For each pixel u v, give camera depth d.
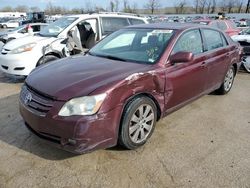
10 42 6.81
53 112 2.96
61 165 3.20
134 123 3.40
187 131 4.14
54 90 3.07
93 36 7.59
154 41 4.16
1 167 3.14
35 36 7.11
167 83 3.75
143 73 3.42
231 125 4.40
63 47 6.86
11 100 5.34
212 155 3.49
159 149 3.58
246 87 6.71
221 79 5.50
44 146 3.59
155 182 2.95
